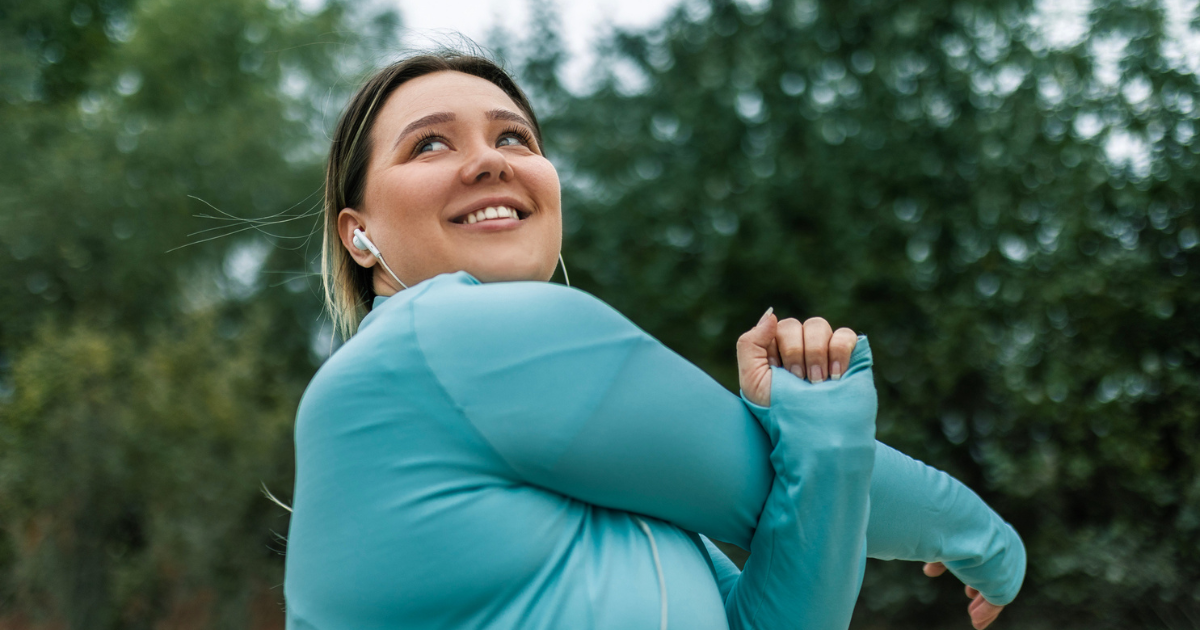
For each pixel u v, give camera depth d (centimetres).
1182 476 647
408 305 115
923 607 828
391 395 108
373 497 106
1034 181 865
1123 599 651
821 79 1107
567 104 1320
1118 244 717
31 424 915
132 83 1780
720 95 1175
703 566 116
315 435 112
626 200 1203
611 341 110
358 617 105
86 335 1003
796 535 110
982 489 816
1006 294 823
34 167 1356
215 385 973
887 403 888
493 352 108
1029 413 738
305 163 1617
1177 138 693
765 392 118
